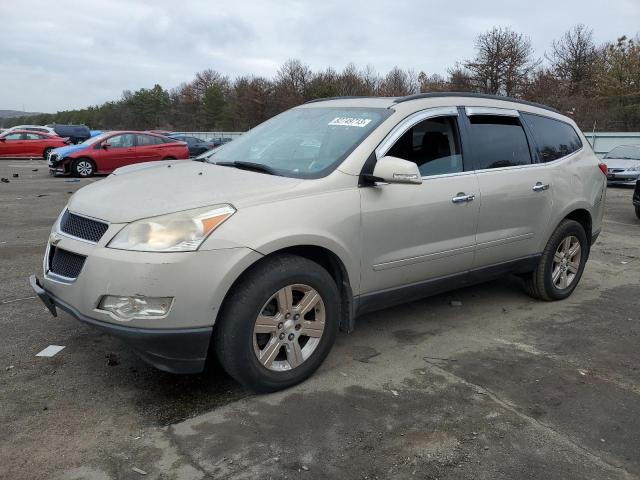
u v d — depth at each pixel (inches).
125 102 3651.6
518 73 1786.4
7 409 120.8
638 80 1424.7
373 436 115.3
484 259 174.1
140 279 111.6
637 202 407.2
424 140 158.4
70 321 170.2
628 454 112.5
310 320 135.8
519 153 185.5
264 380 127.2
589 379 144.4
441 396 132.8
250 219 121.0
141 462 104.6
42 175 709.3
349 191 137.7
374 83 2650.1
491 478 103.5
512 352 160.1
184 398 128.0
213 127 3014.3
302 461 106.4
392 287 151.9
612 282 237.6
